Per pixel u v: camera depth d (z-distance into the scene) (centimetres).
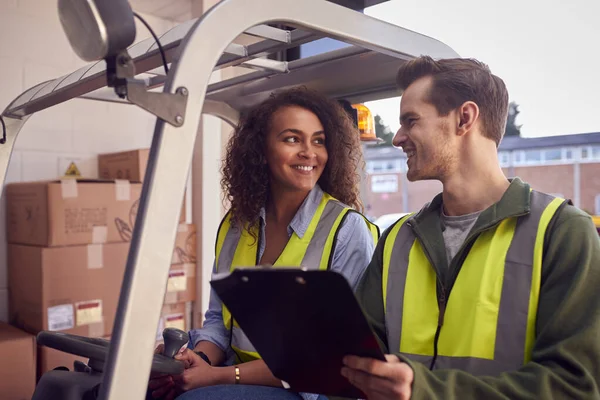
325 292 71
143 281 78
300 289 72
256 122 144
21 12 244
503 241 100
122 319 76
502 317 96
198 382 127
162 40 109
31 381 205
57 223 214
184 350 132
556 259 94
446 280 105
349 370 85
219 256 150
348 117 149
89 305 224
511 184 104
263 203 144
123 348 76
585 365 86
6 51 240
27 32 246
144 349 78
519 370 90
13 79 242
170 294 263
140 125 287
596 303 88
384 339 114
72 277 219
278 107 141
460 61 108
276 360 90
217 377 128
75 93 146
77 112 264
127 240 235
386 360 81
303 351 85
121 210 233
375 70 152
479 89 104
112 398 75
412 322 108
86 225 222
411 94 110
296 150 137
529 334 95
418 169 109
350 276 130
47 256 212
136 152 246
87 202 222
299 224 135
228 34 87
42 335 118
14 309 230
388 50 115
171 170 81
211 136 289
